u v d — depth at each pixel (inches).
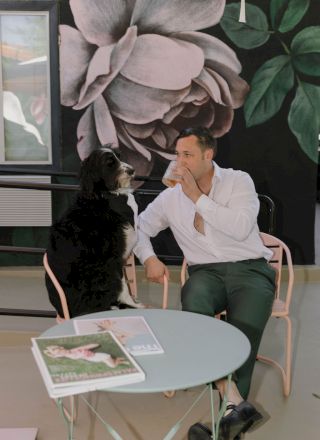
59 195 172.9
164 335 71.7
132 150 171.3
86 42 164.4
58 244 94.8
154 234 107.2
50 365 60.1
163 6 163.2
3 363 117.6
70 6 162.4
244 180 98.4
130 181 96.3
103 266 94.2
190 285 97.1
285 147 175.3
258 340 90.8
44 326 132.6
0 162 171.9
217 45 167.3
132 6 162.6
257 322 91.4
